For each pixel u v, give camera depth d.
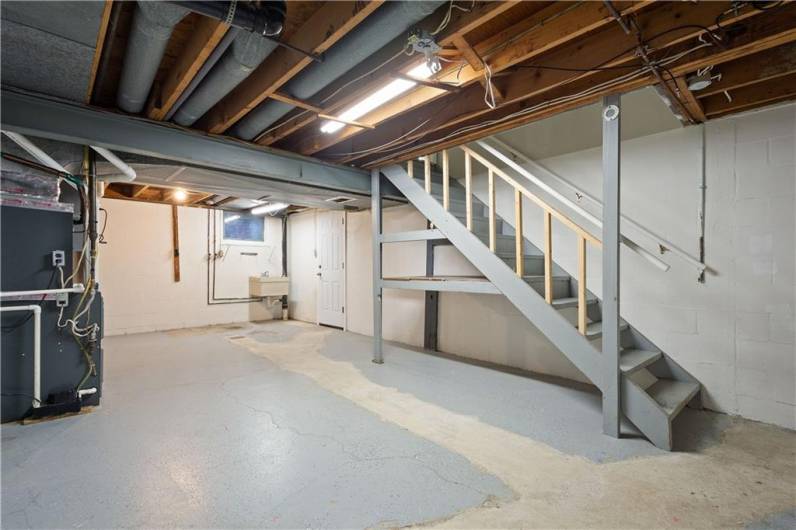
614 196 2.34
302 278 7.14
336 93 2.48
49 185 2.68
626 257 3.19
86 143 2.52
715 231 2.78
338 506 1.70
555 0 1.89
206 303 6.52
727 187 2.73
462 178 4.55
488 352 4.19
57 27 1.71
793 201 2.50
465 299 4.41
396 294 5.27
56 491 1.80
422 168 4.58
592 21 1.79
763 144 2.59
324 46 1.88
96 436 2.36
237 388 3.27
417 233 3.67
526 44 2.01
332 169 3.91
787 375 2.53
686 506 1.70
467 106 2.76
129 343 5.07
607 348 2.39
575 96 2.42
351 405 2.88
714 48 1.94
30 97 2.29
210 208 6.54
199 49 1.94
